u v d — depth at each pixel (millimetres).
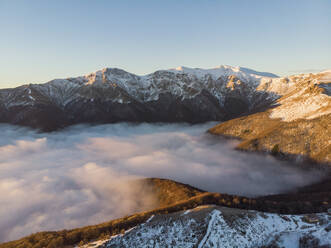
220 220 56250
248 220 57250
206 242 50531
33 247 58938
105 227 62781
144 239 54156
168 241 52312
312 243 50344
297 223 58156
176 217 60875
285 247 49594
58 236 62688
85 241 58375
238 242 50438
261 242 51125
